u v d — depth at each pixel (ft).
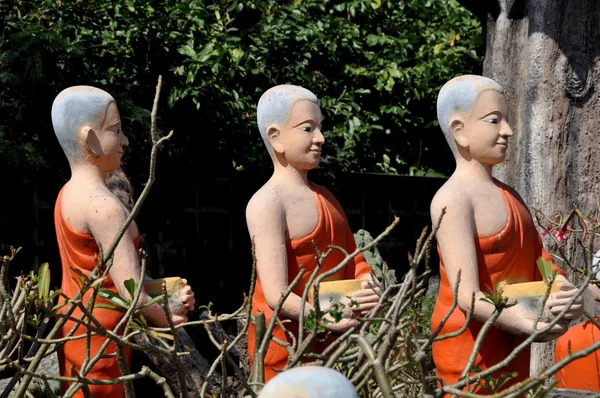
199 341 25.31
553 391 16.25
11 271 26.12
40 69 25.40
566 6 21.93
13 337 11.00
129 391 11.00
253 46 32.83
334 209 17.33
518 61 22.76
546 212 21.95
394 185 32.09
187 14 31.55
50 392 10.52
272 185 17.17
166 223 28.58
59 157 26.48
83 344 16.17
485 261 16.03
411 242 32.30
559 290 15.40
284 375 7.79
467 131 16.42
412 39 37.40
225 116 29.60
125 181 24.07
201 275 29.01
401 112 35.63
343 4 36.99
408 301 11.22
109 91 27.96
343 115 34.73
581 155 21.95
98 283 10.90
